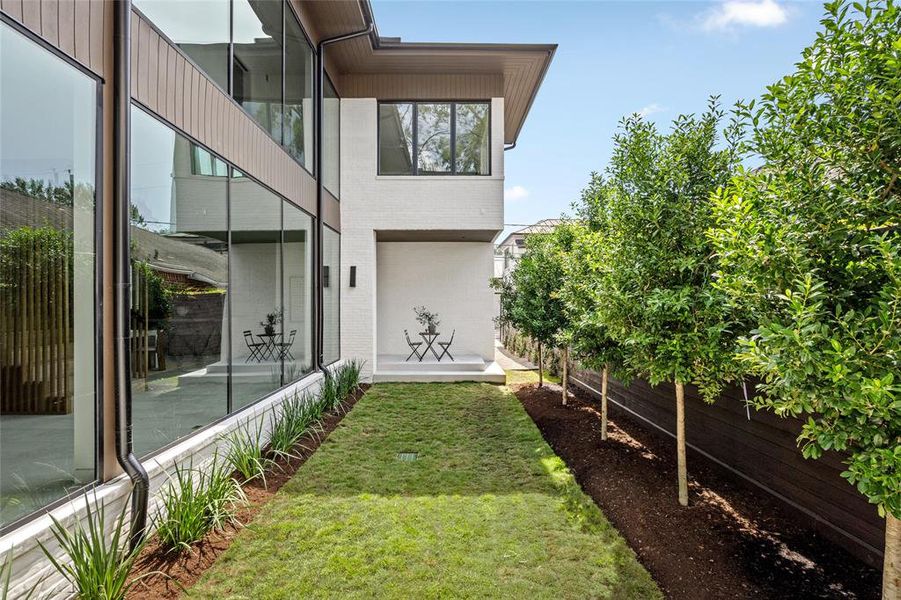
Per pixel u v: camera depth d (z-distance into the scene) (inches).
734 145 154.1
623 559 130.4
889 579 88.4
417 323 483.8
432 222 402.6
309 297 314.8
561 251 275.6
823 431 85.4
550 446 235.6
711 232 118.1
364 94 403.2
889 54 83.1
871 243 84.0
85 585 100.6
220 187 194.5
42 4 108.7
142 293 145.8
